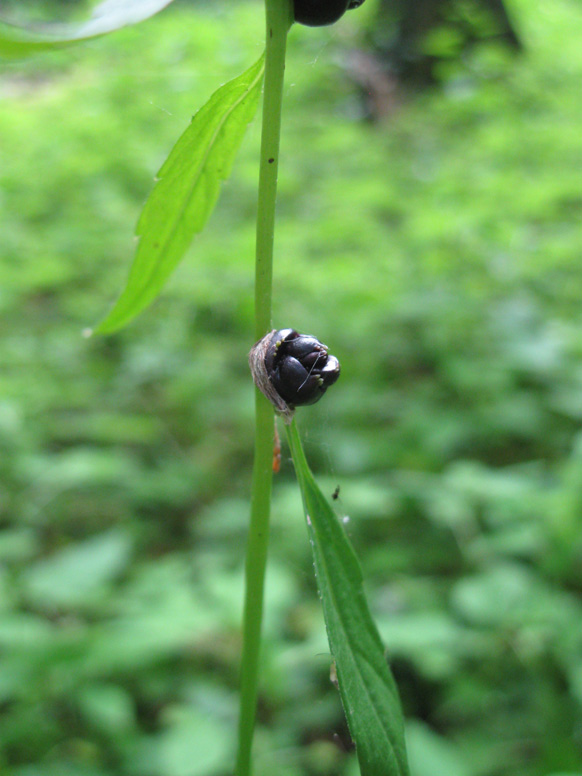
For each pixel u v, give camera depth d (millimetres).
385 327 432
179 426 406
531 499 262
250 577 74
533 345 372
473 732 224
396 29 707
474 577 274
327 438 351
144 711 236
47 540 322
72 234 508
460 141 565
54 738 211
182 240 80
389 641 218
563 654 224
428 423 351
